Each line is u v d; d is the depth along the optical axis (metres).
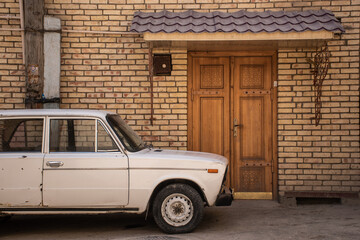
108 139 5.71
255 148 7.94
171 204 5.69
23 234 5.90
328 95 7.65
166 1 7.77
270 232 5.76
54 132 5.70
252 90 7.91
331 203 7.75
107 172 5.59
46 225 6.43
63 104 7.78
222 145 7.94
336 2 7.64
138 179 5.62
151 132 7.80
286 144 7.70
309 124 7.68
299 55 7.68
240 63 7.95
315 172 7.66
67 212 5.61
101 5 7.79
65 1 7.77
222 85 7.94
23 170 5.50
